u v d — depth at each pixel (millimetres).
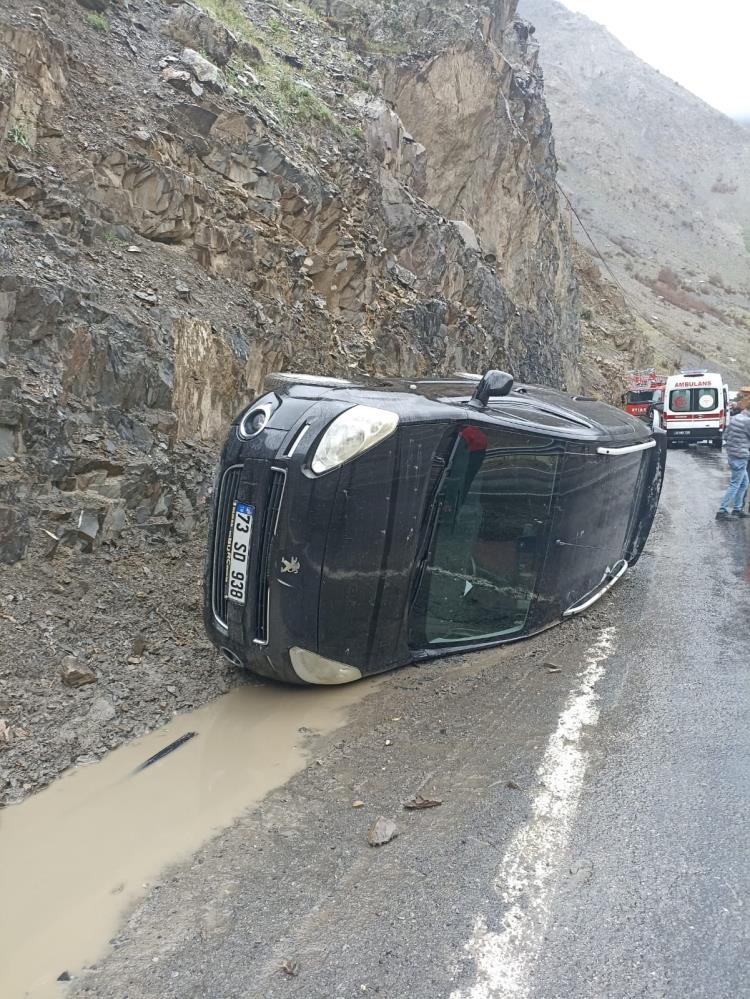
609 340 44125
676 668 4820
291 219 10477
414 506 4285
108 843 3121
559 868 2881
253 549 4082
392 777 3539
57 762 3752
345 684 4492
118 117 8781
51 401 5855
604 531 6113
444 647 4832
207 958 2480
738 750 3750
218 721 4176
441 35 18359
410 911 2666
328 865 2928
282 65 13898
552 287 26062
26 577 5145
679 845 3004
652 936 2537
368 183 12539
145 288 7480
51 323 6145
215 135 9836
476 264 16438
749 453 10305
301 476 3943
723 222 154750
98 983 2395
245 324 8414
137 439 6609
